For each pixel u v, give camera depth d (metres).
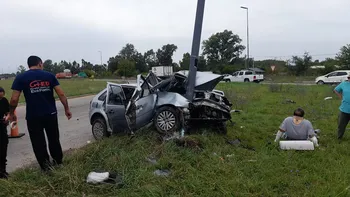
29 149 6.70
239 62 69.44
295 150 5.47
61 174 4.34
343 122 6.40
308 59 42.91
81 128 9.11
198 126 7.24
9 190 3.88
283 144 5.57
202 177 4.27
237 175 4.36
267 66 54.19
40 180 4.27
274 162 4.90
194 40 7.52
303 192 3.85
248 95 15.93
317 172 4.53
